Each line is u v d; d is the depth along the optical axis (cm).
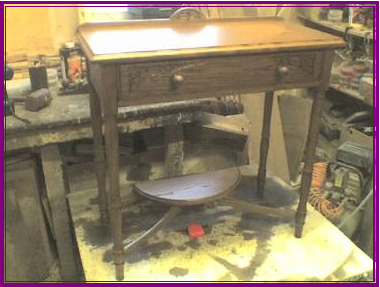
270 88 116
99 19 181
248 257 134
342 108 243
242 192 168
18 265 150
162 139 180
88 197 166
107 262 132
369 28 207
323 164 208
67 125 140
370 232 184
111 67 97
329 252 137
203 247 138
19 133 135
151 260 132
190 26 132
